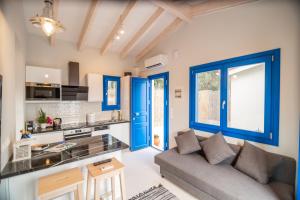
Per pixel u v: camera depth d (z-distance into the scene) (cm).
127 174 303
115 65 479
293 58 203
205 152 266
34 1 262
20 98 265
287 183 197
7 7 165
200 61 319
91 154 189
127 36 402
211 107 308
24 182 163
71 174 167
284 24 209
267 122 228
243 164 221
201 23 315
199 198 220
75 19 317
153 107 485
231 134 274
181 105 363
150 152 428
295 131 203
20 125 266
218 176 214
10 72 177
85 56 426
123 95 464
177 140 311
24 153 171
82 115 421
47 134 319
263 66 235
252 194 177
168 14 332
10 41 178
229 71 276
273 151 223
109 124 404
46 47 371
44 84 328
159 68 425
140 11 319
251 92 249
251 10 242
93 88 404
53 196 150
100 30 363
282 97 213
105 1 280
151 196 237
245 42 250
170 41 388
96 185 173
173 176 260
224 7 269
